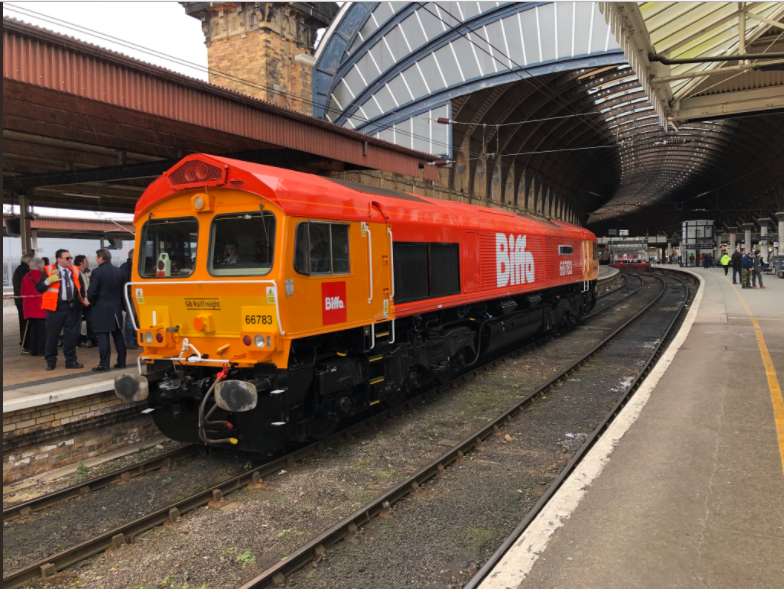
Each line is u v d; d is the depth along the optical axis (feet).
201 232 20.77
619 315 67.67
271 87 85.51
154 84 26.21
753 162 160.35
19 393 21.08
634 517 13.37
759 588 10.34
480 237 35.37
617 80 103.55
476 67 86.58
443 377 32.30
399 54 95.30
